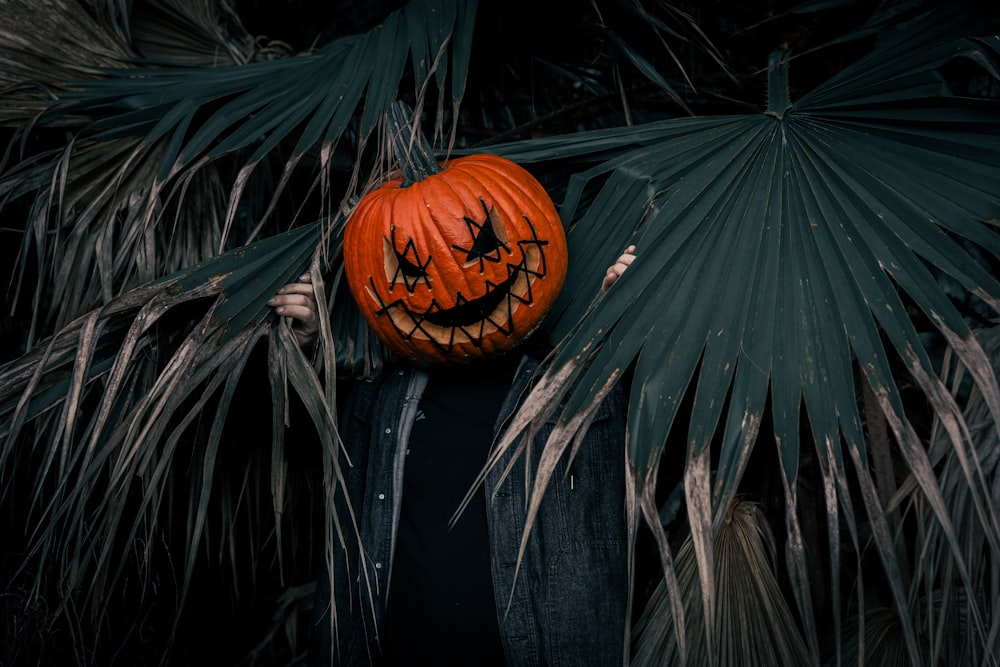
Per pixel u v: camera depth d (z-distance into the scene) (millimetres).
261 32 2309
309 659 1313
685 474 992
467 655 1186
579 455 1216
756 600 1230
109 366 1270
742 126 1262
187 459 1647
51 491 1690
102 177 1451
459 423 1251
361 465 1334
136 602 1777
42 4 1511
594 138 1345
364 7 2230
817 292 1060
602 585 1195
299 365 1220
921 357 991
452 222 1119
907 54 1216
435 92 1685
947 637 1168
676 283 1102
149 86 1470
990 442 1038
